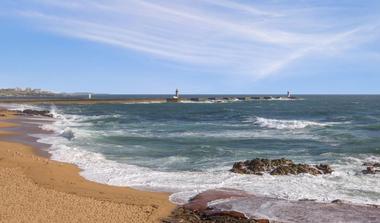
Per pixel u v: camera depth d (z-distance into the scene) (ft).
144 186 46.70
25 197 39.50
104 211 36.40
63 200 39.19
